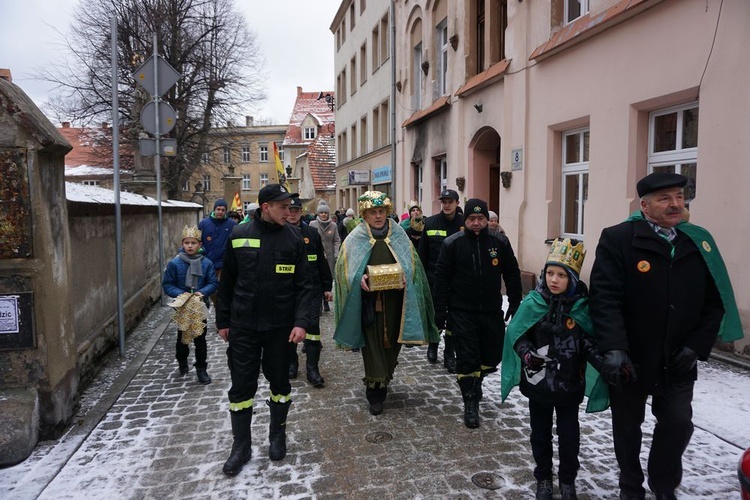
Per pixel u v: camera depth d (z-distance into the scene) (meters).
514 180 9.95
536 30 9.15
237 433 3.75
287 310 3.80
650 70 6.55
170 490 3.45
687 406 2.94
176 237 15.36
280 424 3.88
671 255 2.87
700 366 5.49
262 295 3.73
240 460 3.70
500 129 10.63
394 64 18.14
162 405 4.98
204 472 3.68
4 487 3.46
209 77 28.19
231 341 3.77
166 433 4.34
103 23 26.17
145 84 8.55
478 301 4.46
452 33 12.73
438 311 4.59
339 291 4.71
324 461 3.82
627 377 2.82
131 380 5.73
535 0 9.15
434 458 3.84
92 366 5.71
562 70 8.42
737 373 5.27
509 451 3.94
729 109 5.48
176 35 26.77
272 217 3.73
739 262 5.45
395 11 17.98
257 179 68.75
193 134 28.52
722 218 5.60
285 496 3.37
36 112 4.19
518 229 9.82
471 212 4.44
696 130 6.21
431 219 6.18
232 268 3.81
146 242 10.01
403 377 5.73
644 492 3.15
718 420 4.26
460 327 4.46
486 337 4.53
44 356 4.07
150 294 9.87
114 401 5.06
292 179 42.41
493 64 11.06
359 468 3.71
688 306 2.85
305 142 53.78
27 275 4.00
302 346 7.19
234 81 28.58
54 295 4.20
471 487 3.44
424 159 15.33
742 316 5.47
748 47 5.25
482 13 11.84
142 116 8.64
